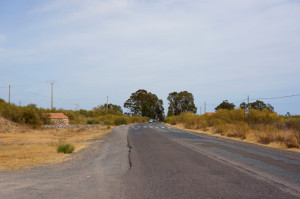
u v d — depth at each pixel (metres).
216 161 10.87
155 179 7.67
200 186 6.79
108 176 8.16
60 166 10.07
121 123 68.56
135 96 132.88
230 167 9.50
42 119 42.97
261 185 6.87
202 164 10.17
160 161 11.05
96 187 6.76
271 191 6.29
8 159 11.87
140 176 8.12
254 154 13.09
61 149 14.53
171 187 6.71
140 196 5.92
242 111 43.09
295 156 12.63
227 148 15.71
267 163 10.39
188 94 120.38
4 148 16.16
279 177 7.84
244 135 24.28
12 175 8.28
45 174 8.46
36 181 7.42
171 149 15.30
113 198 5.79
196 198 5.73
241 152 13.86
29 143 19.73
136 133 31.78
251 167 9.49
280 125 30.27
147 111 129.50
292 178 7.71
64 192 6.25
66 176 8.15
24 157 12.55
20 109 36.25
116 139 23.73
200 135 27.77
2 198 5.73
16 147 16.80
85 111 96.94
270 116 38.56
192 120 50.69
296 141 18.12
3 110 33.69
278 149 15.37
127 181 7.45
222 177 7.86
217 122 40.66
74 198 5.77
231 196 5.88
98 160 11.65
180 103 121.31
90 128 40.91
